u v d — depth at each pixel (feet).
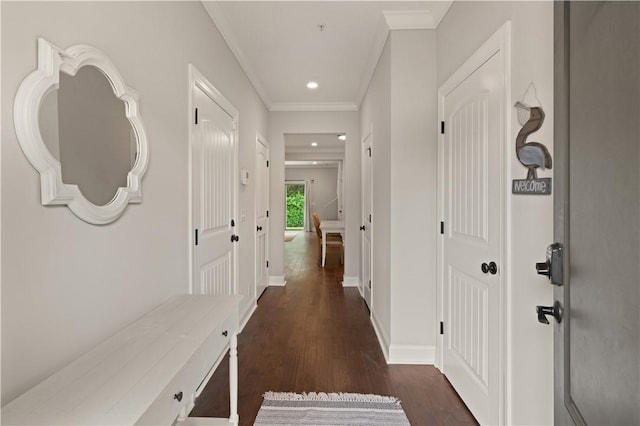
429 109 8.22
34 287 3.07
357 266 16.35
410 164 8.28
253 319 11.60
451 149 7.25
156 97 5.35
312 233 43.39
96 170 3.86
